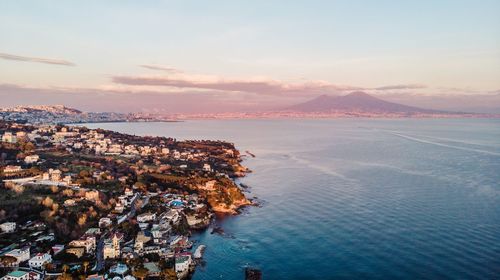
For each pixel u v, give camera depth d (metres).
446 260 181.88
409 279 167.25
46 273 173.88
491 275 167.12
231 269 186.88
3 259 177.25
